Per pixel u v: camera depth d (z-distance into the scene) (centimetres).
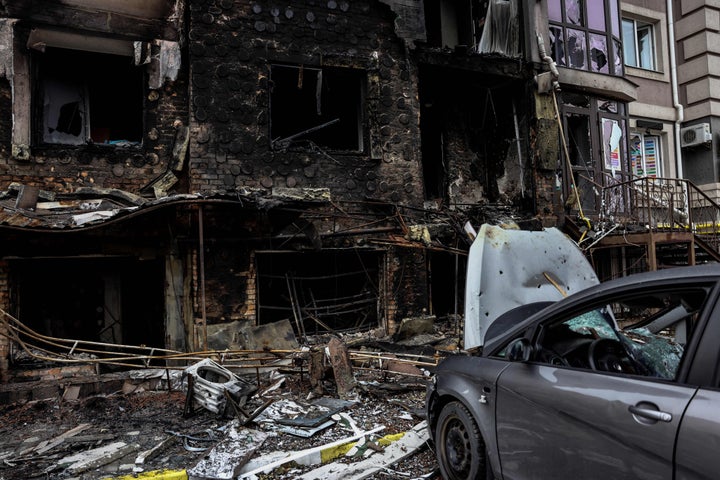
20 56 698
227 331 757
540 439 274
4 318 667
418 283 892
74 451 443
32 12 703
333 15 859
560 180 1065
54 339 638
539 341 310
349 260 903
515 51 1053
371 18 885
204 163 771
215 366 555
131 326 820
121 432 489
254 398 580
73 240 707
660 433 210
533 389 283
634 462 220
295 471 402
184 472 390
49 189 709
